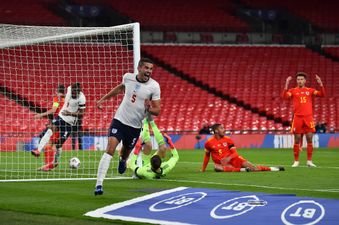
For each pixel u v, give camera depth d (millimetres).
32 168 49688
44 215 25719
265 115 96188
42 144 47094
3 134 73438
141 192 32031
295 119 50500
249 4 116250
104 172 31062
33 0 107188
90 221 24344
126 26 42094
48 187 35125
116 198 29906
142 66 31906
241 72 102750
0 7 103750
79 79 83250
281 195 29125
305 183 36969
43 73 83375
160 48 105188
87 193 32125
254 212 25047
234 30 110375
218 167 44875
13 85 81875
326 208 25438
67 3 108125
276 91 100375
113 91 33156
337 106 98375
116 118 32188
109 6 110062
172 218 24547
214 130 45219
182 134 85062
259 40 111250
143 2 112562
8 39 48750
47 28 44531
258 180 38625
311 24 114875
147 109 32406
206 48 106688
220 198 28469
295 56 107688
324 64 106750
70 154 63188
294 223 23172
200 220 24094
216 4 115750
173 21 110062
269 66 104688
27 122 74812
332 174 42781
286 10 116312
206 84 100312
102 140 72188
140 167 39531
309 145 50500
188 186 35000
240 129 93125
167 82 98188
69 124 47469
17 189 34312
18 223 23906
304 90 50250
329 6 118500
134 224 23656
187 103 95125
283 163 56062
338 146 88188
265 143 87062
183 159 61625
